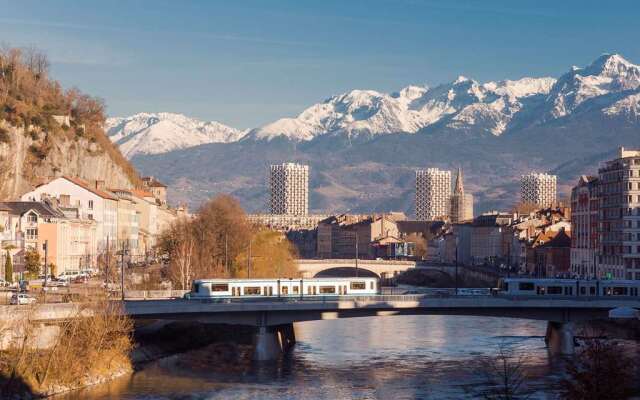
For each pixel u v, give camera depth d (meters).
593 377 114.12
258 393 168.25
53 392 159.12
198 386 172.75
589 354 126.56
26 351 159.00
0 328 160.38
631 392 122.06
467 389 172.88
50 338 169.88
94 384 168.88
